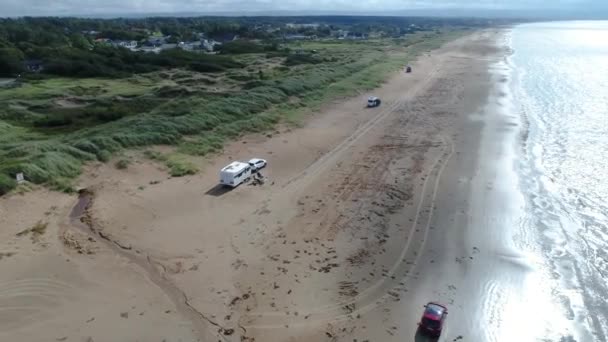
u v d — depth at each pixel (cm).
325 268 2280
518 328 1877
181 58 10631
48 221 2694
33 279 2156
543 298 2052
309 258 2369
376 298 2055
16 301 2005
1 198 2750
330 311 1970
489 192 3164
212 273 2242
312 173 3553
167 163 3638
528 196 3095
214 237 2580
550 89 6888
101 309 1978
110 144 3691
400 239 2558
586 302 2019
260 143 4300
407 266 2300
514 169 3584
